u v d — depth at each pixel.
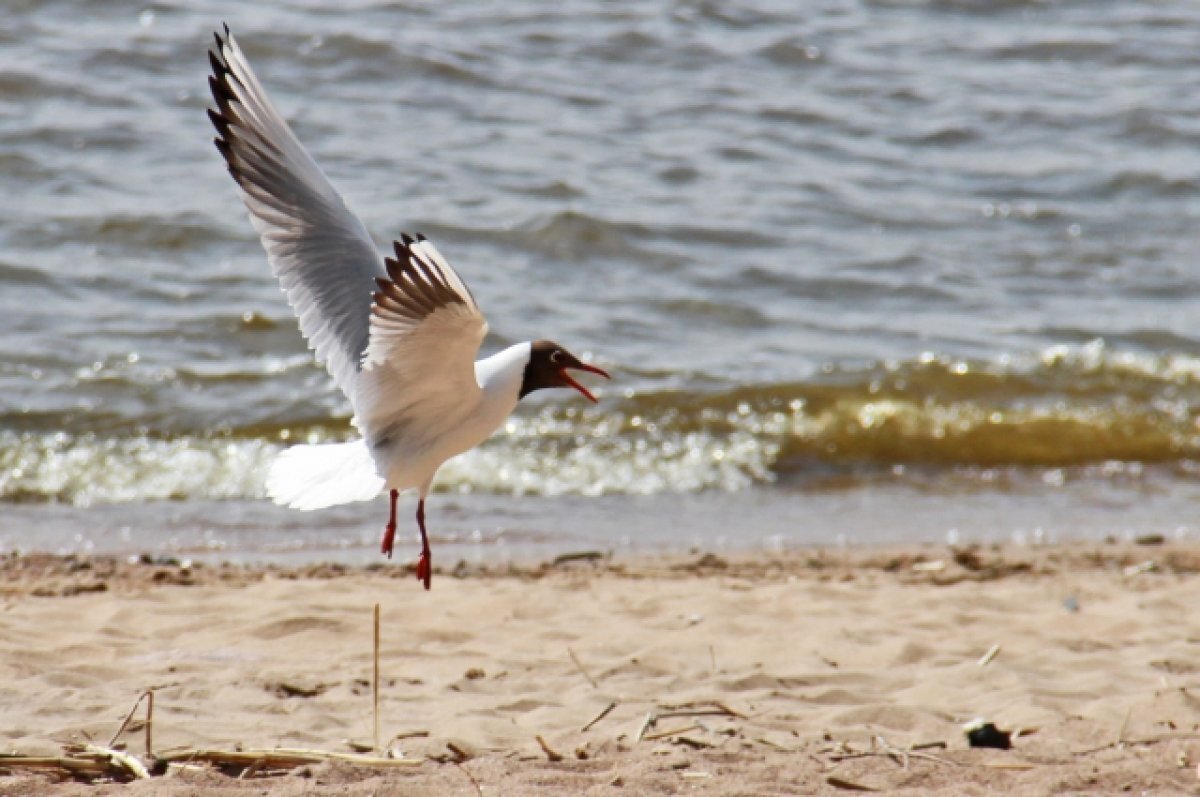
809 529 14.21
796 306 20.06
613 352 18.33
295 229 8.34
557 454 16.05
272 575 11.74
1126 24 30.48
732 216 21.97
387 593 11.08
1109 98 27.23
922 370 18.27
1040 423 17.33
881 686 9.23
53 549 12.80
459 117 24.17
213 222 20.20
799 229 21.88
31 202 20.44
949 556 12.99
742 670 9.43
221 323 18.16
